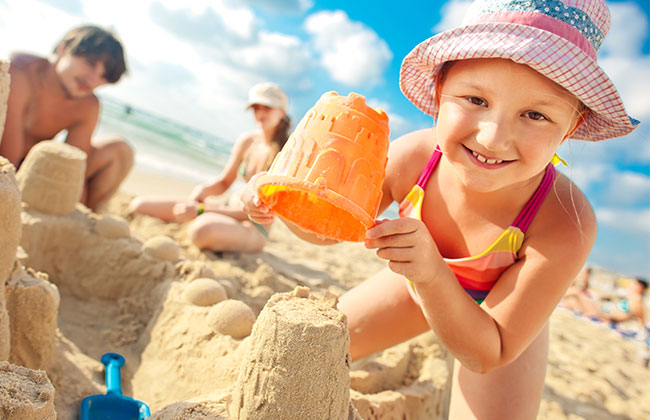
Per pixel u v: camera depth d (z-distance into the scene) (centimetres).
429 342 314
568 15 161
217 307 241
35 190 293
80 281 294
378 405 234
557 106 155
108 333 260
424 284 164
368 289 248
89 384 212
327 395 138
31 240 279
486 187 166
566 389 362
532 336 189
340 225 177
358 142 151
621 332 638
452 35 165
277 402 137
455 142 166
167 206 444
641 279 695
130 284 293
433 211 216
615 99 158
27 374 136
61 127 426
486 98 159
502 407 212
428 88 204
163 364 237
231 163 481
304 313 145
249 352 144
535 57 148
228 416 152
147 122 2038
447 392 293
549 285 189
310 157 148
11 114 388
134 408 203
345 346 143
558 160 202
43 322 199
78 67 402
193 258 369
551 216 195
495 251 200
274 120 451
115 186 472
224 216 412
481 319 178
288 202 182
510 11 164
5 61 172
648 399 395
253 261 392
